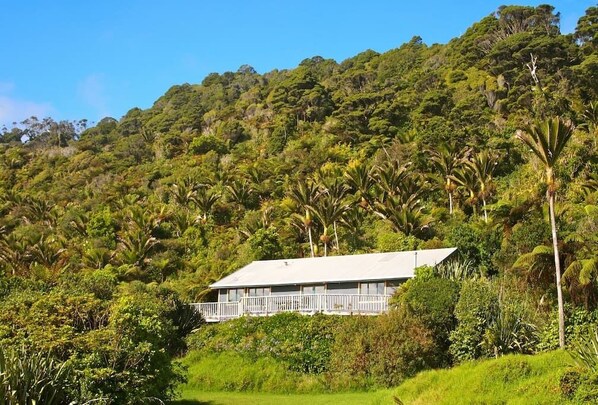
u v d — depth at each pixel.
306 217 62.91
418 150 81.69
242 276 46.53
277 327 36.38
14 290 40.56
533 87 92.62
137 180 106.62
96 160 120.81
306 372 33.50
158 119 154.75
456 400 23.28
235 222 82.44
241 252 63.81
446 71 120.69
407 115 104.38
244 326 37.31
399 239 58.38
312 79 129.38
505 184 71.88
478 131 83.88
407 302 32.84
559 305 29.47
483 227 46.72
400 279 38.78
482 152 71.94
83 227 82.75
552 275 32.53
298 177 87.88
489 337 29.39
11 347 20.84
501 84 101.88
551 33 115.50
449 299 31.97
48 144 162.50
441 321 31.61
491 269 41.22
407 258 42.31
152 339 24.11
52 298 24.62
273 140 109.88
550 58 103.19
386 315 32.72
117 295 37.88
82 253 71.88
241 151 112.38
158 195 97.00
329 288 41.59
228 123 122.31
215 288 45.41
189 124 138.12
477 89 103.88
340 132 103.19
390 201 66.31
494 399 22.73
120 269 63.34
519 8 122.25
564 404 21.22
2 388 18.22
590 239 32.72
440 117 89.25
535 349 29.86
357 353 31.56
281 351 34.53
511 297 32.12
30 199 99.44
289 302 39.75
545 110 82.25
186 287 54.00
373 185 74.88
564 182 59.47
